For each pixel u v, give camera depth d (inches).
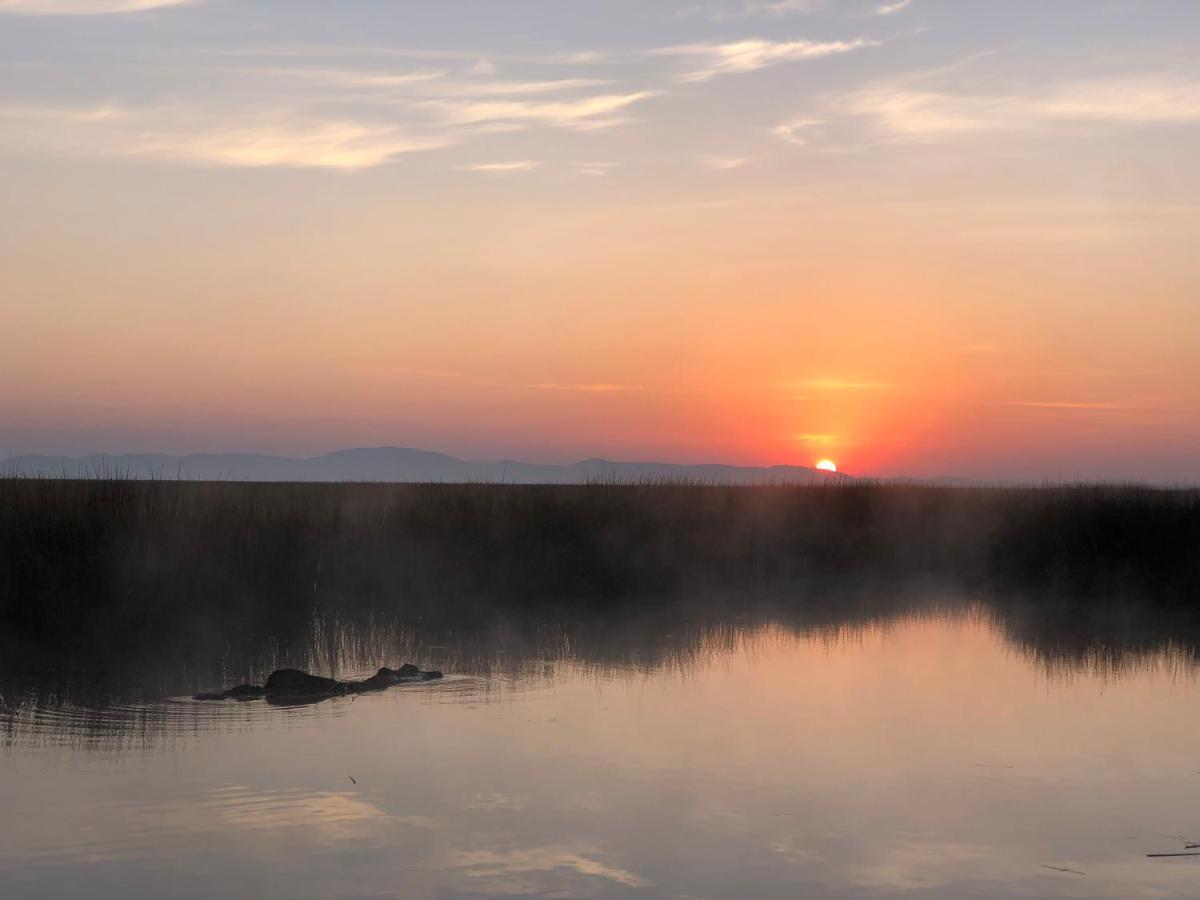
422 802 309.0
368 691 450.3
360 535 753.0
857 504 993.5
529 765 344.2
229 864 264.7
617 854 272.2
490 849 275.1
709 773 337.1
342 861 266.8
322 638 578.9
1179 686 471.2
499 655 536.1
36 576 580.7
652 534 843.4
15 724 394.0
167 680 474.0
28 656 523.5
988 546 912.3
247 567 649.6
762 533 898.7
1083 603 744.3
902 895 250.7
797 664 515.8
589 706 424.8
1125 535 864.9
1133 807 310.5
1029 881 259.8
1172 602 744.3
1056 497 987.9
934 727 394.0
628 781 328.5
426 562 737.6
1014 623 657.6
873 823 295.1
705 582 813.9
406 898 246.4
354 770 338.0
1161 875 264.1
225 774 333.7
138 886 252.1
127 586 604.4
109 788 319.9
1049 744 373.1
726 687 461.4
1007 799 316.5
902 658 534.6
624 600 733.9
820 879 258.5
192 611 603.2
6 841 278.1
